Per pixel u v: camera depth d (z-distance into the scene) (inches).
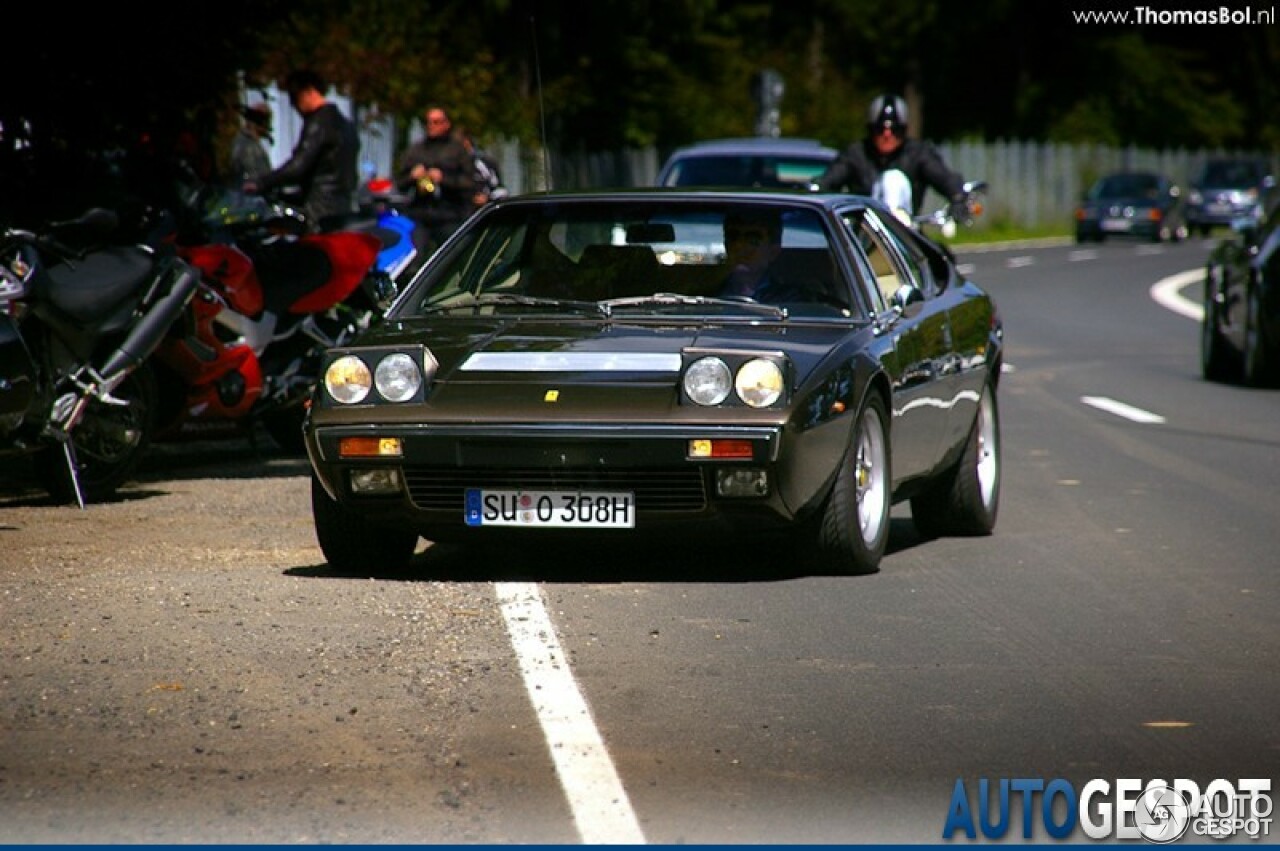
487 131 3117.6
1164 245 4891.7
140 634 633.6
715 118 4566.9
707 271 783.7
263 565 766.5
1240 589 742.5
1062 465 1119.6
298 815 451.2
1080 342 2082.9
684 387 706.8
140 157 1033.5
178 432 1032.8
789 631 652.7
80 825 444.1
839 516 734.5
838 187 1350.9
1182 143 6830.7
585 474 708.0
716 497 705.0
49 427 898.1
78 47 987.3
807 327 759.1
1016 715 547.5
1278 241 1572.3
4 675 578.2
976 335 882.8
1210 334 1665.8
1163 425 1325.0
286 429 1157.7
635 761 497.4
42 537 832.9
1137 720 544.4
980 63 6594.5
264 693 559.8
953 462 859.4
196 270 949.8
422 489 719.1
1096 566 791.1
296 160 1433.3
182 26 1005.8
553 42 4040.4
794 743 516.1
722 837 439.5
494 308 781.9
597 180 4212.6
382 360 722.8
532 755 500.7
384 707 545.6
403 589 716.0
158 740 512.1
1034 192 6072.8
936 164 1336.1
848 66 5994.1
